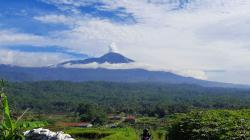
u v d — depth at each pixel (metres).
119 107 184.00
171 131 27.45
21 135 10.74
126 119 128.25
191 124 23.19
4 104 10.52
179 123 25.55
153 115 143.00
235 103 164.00
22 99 192.88
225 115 23.38
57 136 19.27
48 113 173.50
